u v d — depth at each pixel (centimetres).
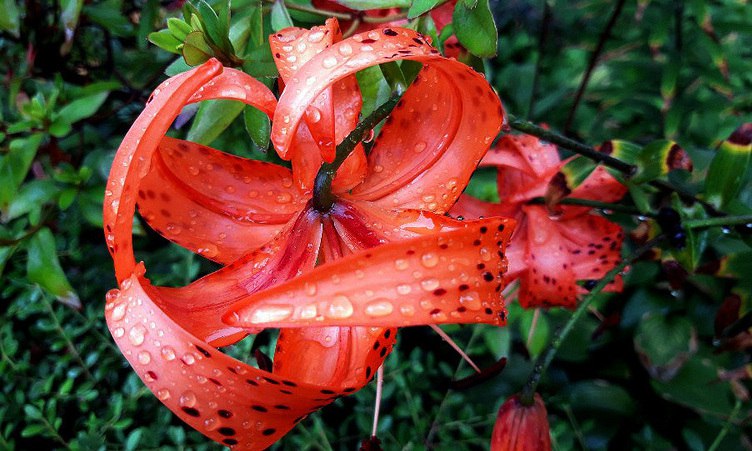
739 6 44
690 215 26
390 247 13
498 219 13
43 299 31
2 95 34
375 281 13
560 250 24
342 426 33
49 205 30
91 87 29
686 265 25
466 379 20
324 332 15
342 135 18
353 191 18
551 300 24
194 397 13
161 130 13
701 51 40
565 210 24
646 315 39
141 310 14
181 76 13
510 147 24
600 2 43
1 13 27
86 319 32
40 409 29
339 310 13
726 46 43
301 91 13
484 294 14
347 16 23
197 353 13
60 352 34
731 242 37
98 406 33
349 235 17
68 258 36
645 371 41
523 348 35
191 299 16
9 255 27
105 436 30
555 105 44
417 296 13
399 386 33
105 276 36
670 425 40
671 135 38
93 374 33
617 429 39
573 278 24
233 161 18
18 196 27
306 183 17
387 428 31
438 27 24
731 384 37
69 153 35
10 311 31
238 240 18
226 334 15
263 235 18
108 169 29
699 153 38
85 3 30
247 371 13
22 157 27
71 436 33
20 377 32
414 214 17
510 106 44
